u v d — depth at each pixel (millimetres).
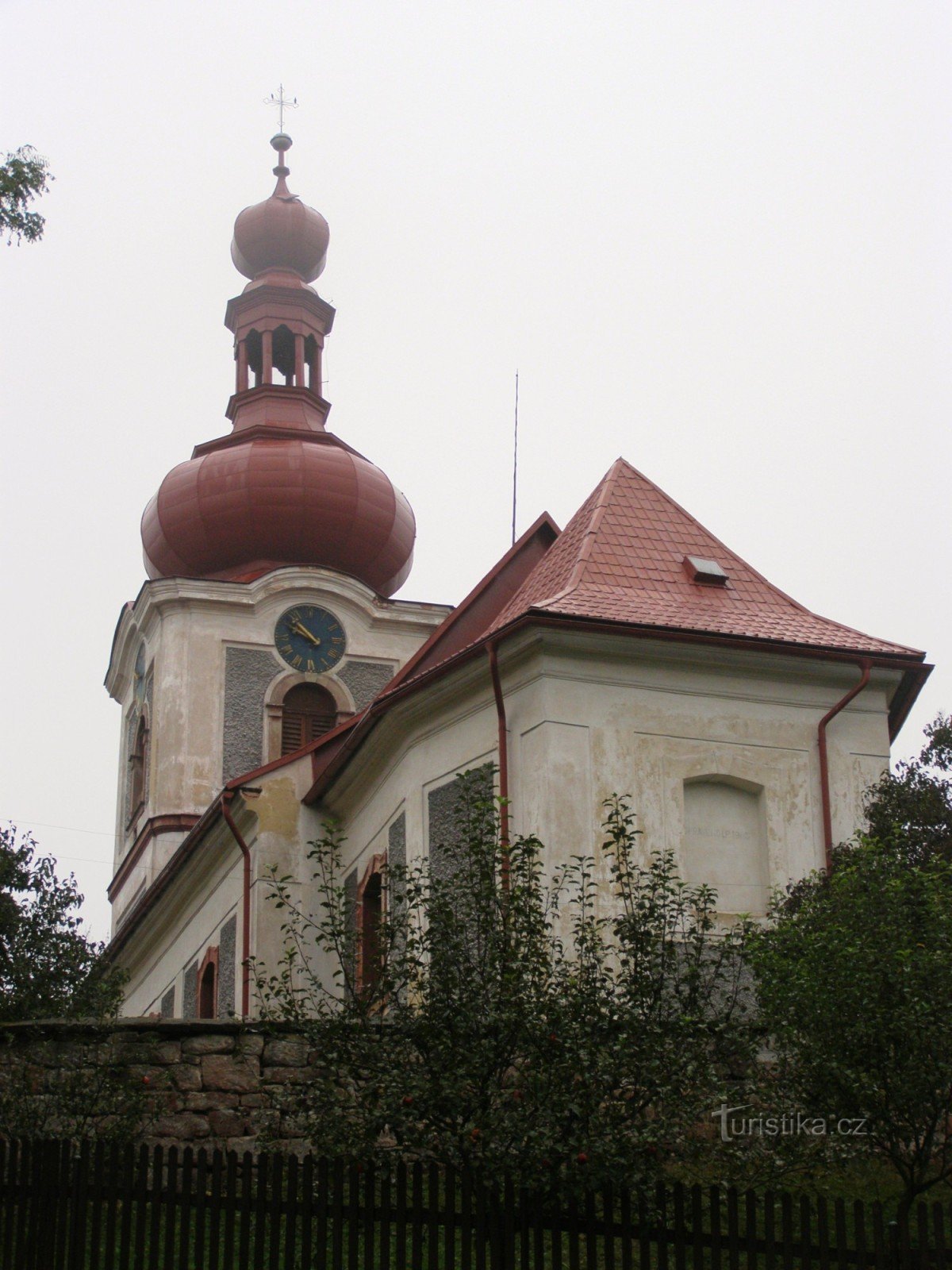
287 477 46469
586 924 17500
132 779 47375
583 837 23422
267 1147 19641
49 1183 16422
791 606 26375
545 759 23609
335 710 45125
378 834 28703
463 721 25828
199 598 44781
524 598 27047
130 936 41844
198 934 36375
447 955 16812
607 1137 15555
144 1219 15758
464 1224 14781
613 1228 14750
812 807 24688
